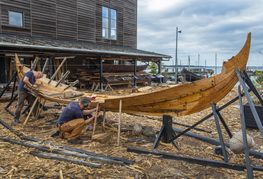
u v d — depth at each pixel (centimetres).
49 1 1850
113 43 2478
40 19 1794
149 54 2150
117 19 2506
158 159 546
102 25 2338
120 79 1975
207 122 912
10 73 1477
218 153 587
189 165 520
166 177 461
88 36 2194
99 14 2297
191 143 675
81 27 2123
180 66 4594
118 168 491
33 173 460
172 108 644
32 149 582
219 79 581
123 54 1812
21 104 822
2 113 969
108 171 476
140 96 655
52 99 807
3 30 1581
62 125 657
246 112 845
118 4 2506
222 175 475
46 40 1639
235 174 480
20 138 661
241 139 533
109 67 1995
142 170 487
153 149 590
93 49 1631
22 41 1365
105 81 1855
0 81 1495
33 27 1750
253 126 837
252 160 554
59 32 1934
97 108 695
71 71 1873
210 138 693
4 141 634
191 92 609
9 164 496
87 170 476
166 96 634
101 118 834
